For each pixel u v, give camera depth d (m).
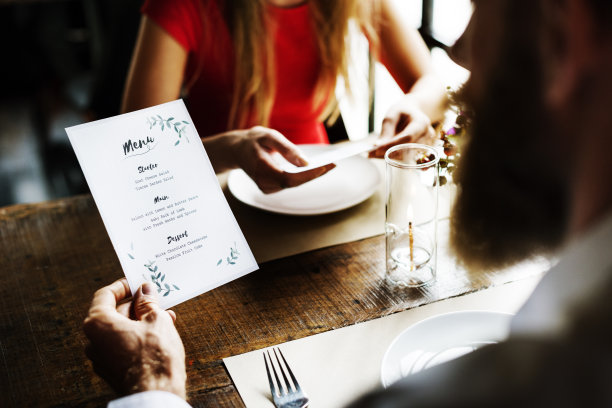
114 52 2.34
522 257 0.48
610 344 0.36
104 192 0.83
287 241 1.09
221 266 0.90
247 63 1.74
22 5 4.13
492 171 0.42
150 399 0.67
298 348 0.84
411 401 0.41
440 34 2.10
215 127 1.85
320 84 1.81
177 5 1.64
